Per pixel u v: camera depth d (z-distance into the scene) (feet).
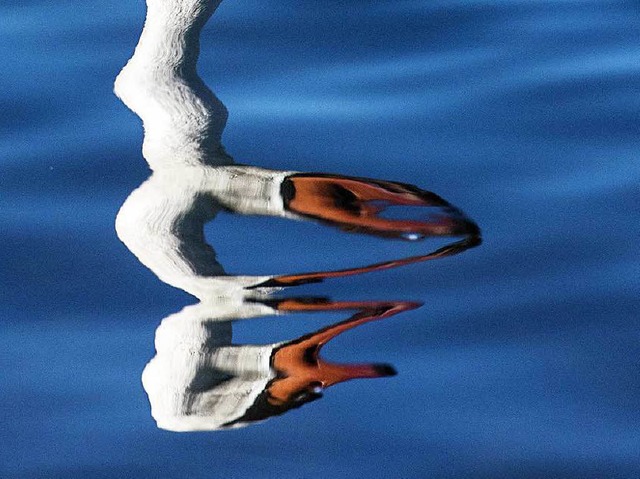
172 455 22.67
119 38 37.78
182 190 30.66
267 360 25.18
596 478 21.94
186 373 24.82
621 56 37.40
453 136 33.37
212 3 38.40
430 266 28.02
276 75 36.11
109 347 25.81
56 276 27.96
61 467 22.50
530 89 35.68
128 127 33.24
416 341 25.72
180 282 27.61
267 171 31.32
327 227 29.30
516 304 26.78
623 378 24.50
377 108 34.71
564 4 40.70
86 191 30.78
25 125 33.53
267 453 22.66
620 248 28.58
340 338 25.81
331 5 40.22
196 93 34.76
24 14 39.37
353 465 22.35
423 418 23.57
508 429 23.24
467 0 40.93
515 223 29.60
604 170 31.71
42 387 24.71
